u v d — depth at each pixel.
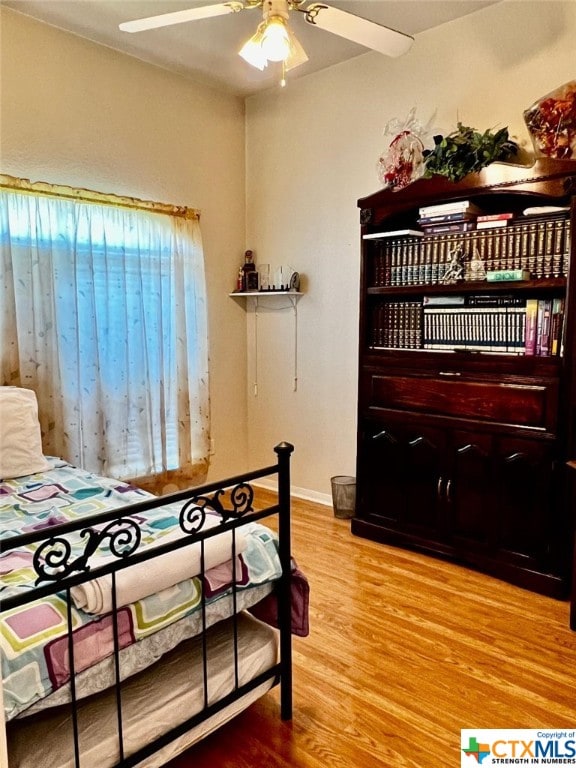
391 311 3.11
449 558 2.88
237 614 1.76
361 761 1.59
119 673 1.32
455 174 2.70
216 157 3.90
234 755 1.61
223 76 3.65
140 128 3.43
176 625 1.46
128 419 3.38
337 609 2.42
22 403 2.55
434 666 2.02
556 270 2.52
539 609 2.42
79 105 3.13
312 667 2.02
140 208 3.35
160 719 1.43
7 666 1.14
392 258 3.09
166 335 3.56
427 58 3.10
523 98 2.79
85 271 3.10
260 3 1.99
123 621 1.34
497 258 2.69
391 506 3.10
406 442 3.00
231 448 4.22
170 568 1.43
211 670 1.59
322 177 3.66
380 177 3.16
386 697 1.85
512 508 2.63
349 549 3.06
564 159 2.40
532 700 1.83
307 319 3.85
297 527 3.40
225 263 4.04
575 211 2.37
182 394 3.66
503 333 2.67
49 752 1.27
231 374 4.17
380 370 3.09
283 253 3.95
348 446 3.71
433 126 3.12
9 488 2.27
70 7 2.80
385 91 3.29
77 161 3.15
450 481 2.84
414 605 2.45
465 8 2.86
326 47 3.26
